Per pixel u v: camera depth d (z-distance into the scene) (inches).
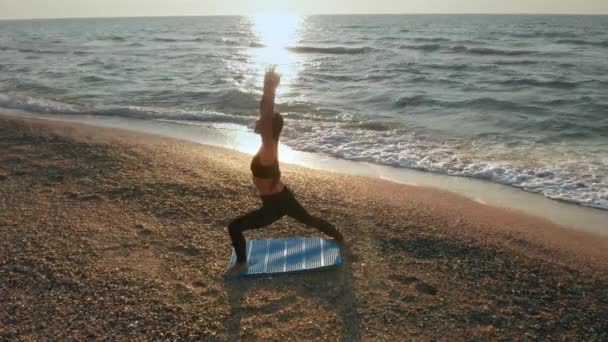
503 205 258.1
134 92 674.8
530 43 1550.2
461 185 293.9
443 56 1190.3
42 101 601.6
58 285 168.4
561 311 156.9
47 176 291.0
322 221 185.9
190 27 4382.4
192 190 265.0
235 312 155.3
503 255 195.2
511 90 666.8
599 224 232.1
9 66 1051.9
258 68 965.8
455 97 602.9
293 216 178.1
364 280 174.4
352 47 1491.1
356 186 285.6
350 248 198.1
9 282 169.9
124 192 262.4
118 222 223.9
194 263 186.2
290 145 396.2
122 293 164.2
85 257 189.3
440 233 215.9
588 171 312.3
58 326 146.3
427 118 491.2
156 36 2549.2
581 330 147.3
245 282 173.2
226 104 577.9
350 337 143.3
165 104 589.6
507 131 432.5
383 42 1769.2
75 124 469.1
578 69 883.4
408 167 333.7
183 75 852.6
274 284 171.6
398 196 268.7
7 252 192.5
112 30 3799.2
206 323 149.0
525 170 316.8
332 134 426.9
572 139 401.7
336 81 781.3
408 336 143.5
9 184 276.2
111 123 489.1
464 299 162.7
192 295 164.2
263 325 148.8
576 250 203.5
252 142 404.5
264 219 170.9
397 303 160.1
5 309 154.4
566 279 177.5
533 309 157.6
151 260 188.4
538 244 208.4
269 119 153.5
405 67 953.5
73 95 661.3
